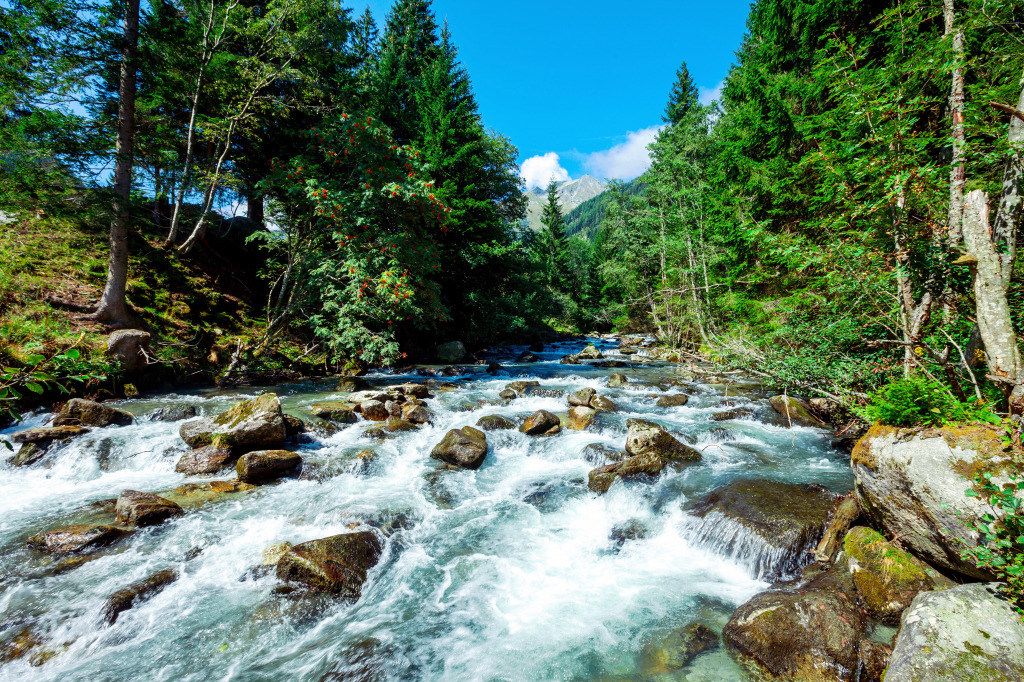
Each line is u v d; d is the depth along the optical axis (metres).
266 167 15.84
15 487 5.82
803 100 12.98
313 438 7.59
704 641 3.42
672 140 19.64
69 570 4.12
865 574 3.56
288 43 13.32
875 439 3.91
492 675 3.19
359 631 3.67
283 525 5.09
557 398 10.75
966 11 5.22
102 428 7.35
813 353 6.94
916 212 5.11
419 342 19.53
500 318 24.16
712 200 16.69
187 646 3.45
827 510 4.70
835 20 11.59
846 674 2.88
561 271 57.12
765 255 11.76
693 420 9.04
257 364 12.23
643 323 30.52
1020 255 4.59
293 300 13.54
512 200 24.89
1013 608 2.67
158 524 4.97
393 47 22.48
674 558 4.70
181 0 12.79
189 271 13.54
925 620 2.80
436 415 9.28
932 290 4.20
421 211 13.43
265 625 3.68
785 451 7.27
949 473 3.23
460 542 5.05
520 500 6.09
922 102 4.79
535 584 4.31
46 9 8.87
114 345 9.09
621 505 5.78
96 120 10.15
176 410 8.27
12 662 3.22
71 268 10.97
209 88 13.38
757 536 4.40
